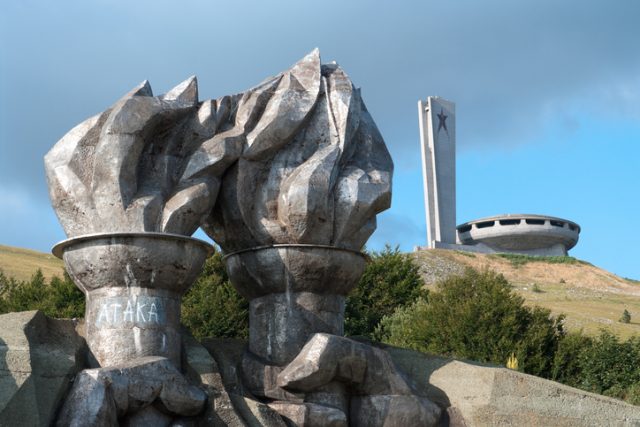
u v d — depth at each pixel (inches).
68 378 433.1
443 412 545.3
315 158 535.2
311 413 497.4
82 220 476.7
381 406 522.6
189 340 498.9
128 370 433.1
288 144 543.2
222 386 475.5
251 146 524.4
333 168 532.1
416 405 531.5
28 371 413.7
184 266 482.6
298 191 520.1
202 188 494.3
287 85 547.8
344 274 537.3
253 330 537.6
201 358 483.8
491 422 534.6
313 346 506.6
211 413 462.9
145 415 440.5
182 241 479.8
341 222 531.5
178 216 480.7
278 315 529.3
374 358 525.7
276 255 526.3
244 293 549.0
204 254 497.7
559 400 549.3
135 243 468.4
